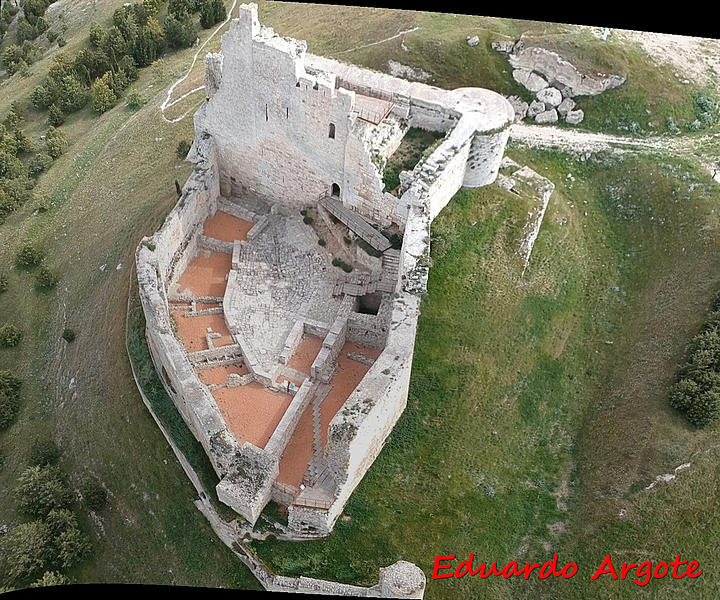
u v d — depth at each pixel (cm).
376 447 3450
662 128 5525
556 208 4778
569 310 4316
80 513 3881
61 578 3594
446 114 4269
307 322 3953
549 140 5444
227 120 4450
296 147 4288
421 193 3888
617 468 3541
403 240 3872
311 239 4416
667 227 4722
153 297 3747
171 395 3844
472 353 3903
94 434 4112
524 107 5666
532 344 4075
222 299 4197
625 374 3994
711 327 3878
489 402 3794
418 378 3784
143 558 3591
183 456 3616
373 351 3988
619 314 4362
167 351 3584
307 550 3234
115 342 4388
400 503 3400
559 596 3181
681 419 3603
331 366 3844
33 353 4978
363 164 4022
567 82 5591
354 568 3184
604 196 5106
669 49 5888
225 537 3388
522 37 5738
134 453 3903
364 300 4172
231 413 3609
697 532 3247
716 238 4434
